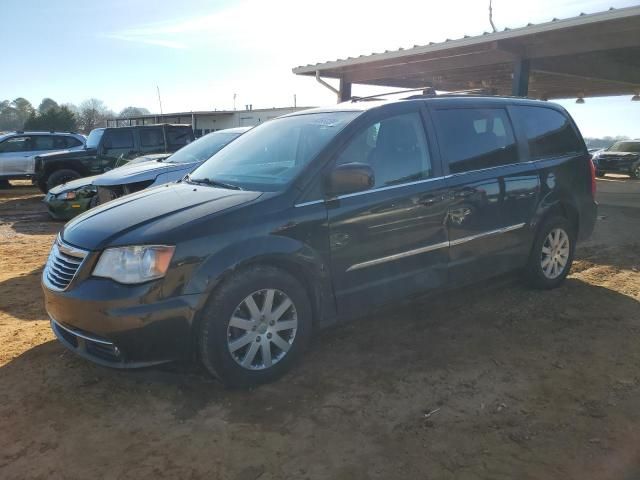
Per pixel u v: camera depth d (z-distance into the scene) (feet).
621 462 8.94
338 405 10.74
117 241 10.43
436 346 13.47
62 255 11.29
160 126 44.04
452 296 17.11
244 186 12.57
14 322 15.35
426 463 8.96
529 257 16.83
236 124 130.82
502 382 11.66
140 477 8.66
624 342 13.71
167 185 14.37
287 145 13.55
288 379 11.79
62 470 8.83
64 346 12.35
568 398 11.00
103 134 43.09
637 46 36.06
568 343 13.65
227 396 11.10
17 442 9.59
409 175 13.35
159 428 10.01
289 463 8.99
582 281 18.93
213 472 8.77
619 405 10.73
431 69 48.34
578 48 38.37
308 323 11.98
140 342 10.15
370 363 12.56
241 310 11.06
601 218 34.35
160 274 10.14
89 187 33.37
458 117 14.83
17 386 11.55
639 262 21.84
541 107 17.47
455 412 10.48
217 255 10.53
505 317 15.38
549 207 16.75
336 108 14.25
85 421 10.25
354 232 12.22
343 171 11.58
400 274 13.20
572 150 18.06
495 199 15.05
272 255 11.07
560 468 8.80
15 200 48.44
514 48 39.96
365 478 8.61
